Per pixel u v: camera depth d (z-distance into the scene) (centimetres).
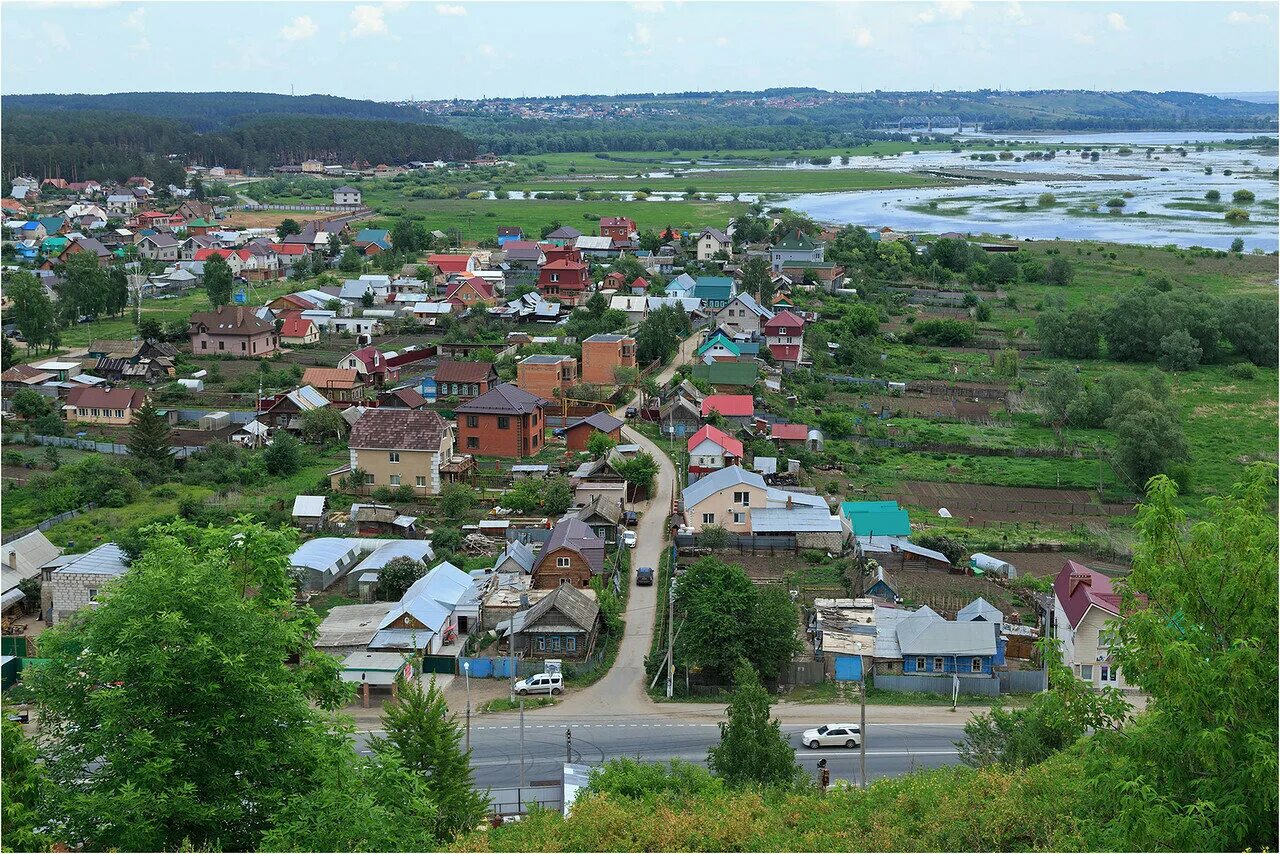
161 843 2814
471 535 7212
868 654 5572
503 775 4628
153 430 8669
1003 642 5616
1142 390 10325
